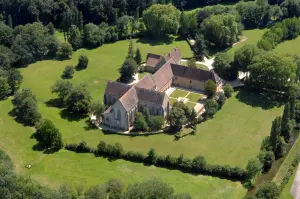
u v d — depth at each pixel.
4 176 142.88
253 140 187.50
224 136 189.88
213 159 174.25
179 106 195.62
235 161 173.38
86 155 175.62
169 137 188.62
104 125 197.12
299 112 196.38
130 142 185.12
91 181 158.75
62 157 173.88
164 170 166.50
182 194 130.62
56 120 199.12
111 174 163.25
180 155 167.38
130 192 130.75
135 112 197.88
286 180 162.12
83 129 193.88
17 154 174.88
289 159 174.12
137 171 165.50
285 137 186.00
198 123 198.75
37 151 177.25
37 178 160.25
